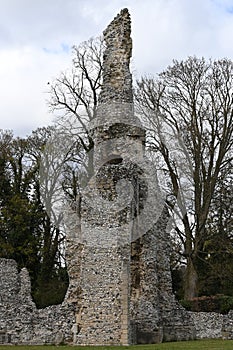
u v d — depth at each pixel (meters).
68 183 31.84
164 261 25.92
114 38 26.30
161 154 32.62
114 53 26.09
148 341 22.83
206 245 35.59
